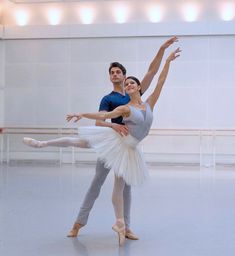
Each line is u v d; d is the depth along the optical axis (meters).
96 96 15.38
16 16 15.95
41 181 10.23
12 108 15.75
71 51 15.48
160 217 6.36
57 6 15.67
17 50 15.74
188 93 14.85
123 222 4.92
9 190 8.85
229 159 14.69
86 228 5.71
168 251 4.64
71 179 10.62
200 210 6.87
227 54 14.74
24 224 5.90
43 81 15.62
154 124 14.96
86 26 15.32
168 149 15.00
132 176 4.76
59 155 15.53
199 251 4.64
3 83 15.80
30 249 4.72
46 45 15.59
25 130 15.57
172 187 9.34
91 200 5.25
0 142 15.65
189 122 14.85
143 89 5.34
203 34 14.73
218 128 14.73
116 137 4.79
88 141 4.85
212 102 14.78
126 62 15.22
